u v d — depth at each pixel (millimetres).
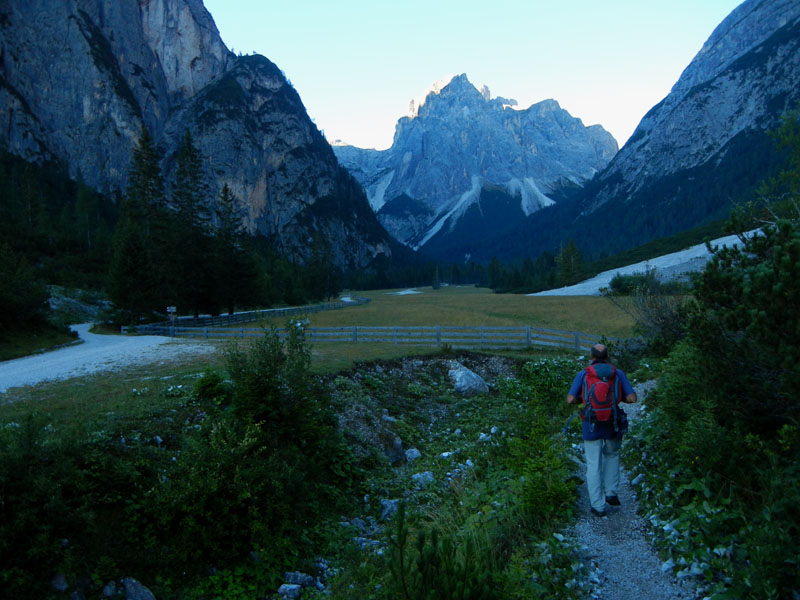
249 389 9695
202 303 50250
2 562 5879
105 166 191625
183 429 9930
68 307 50969
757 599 4078
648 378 13836
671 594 4660
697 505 5531
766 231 6121
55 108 189500
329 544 8273
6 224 79000
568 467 7844
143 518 7363
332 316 53250
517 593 4660
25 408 11156
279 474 8289
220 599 6836
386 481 10906
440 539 6352
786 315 5090
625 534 5836
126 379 14930
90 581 6355
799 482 4789
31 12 195125
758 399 5809
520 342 25828
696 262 62688
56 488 6598
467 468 10297
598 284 91688
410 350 22719
